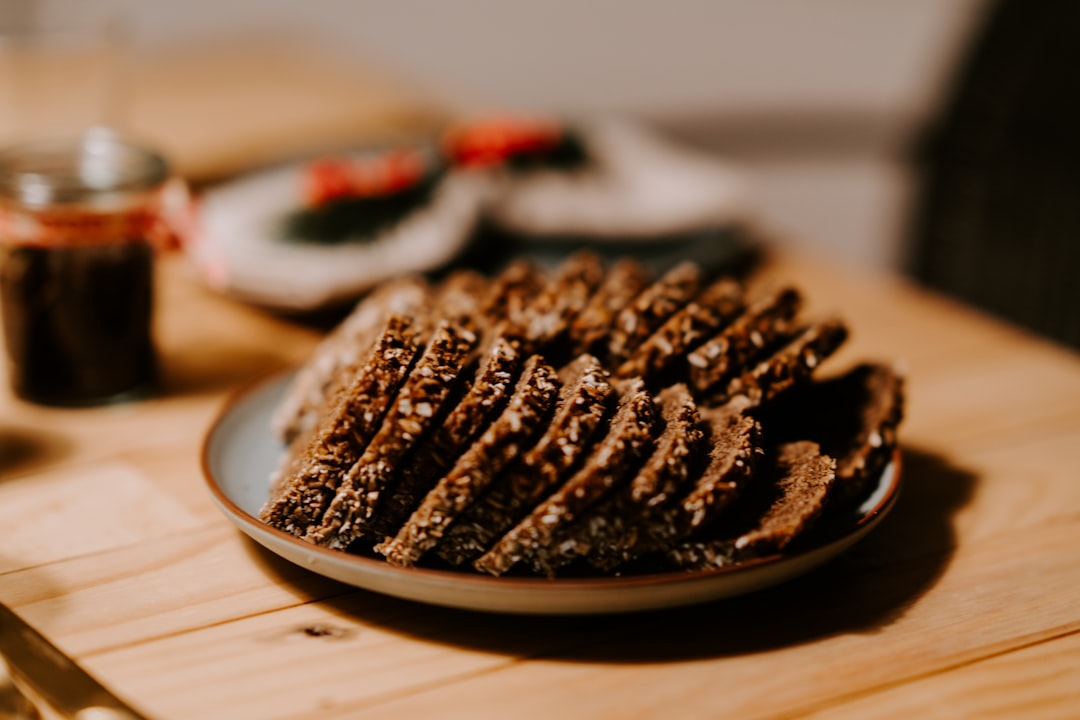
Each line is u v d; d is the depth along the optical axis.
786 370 0.87
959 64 1.37
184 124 1.49
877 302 1.19
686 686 0.79
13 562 0.86
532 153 1.26
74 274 0.98
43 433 0.98
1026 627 0.83
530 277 0.97
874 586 0.86
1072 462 0.97
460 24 2.44
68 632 0.82
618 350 0.89
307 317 1.13
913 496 0.93
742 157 2.51
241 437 0.92
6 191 0.96
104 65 1.29
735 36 2.42
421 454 0.82
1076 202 1.30
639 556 0.82
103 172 0.99
